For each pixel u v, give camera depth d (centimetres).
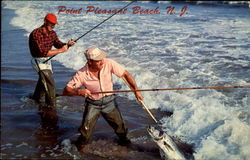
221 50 891
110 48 976
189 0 2106
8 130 515
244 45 934
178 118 526
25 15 1762
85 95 419
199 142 458
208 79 678
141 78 705
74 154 448
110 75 432
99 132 513
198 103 554
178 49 924
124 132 465
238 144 425
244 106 539
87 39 1112
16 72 797
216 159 411
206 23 1325
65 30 1305
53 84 606
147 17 1578
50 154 448
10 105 611
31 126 530
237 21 1338
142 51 921
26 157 440
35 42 575
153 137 420
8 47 1048
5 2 2459
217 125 475
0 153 450
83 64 853
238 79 667
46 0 2548
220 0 2053
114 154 448
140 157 439
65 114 578
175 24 1334
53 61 908
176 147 425
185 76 704
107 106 443
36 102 626
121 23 1414
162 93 627
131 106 607
